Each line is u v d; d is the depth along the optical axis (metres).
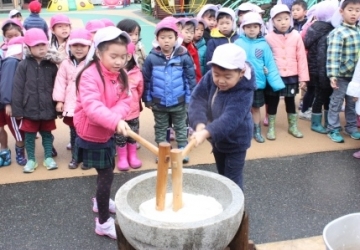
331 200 3.62
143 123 5.59
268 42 4.86
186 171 2.45
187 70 4.39
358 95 4.27
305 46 5.08
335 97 4.79
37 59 4.12
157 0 12.56
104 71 2.71
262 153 4.56
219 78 2.56
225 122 2.53
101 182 3.00
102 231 3.14
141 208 2.24
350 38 4.59
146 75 4.37
